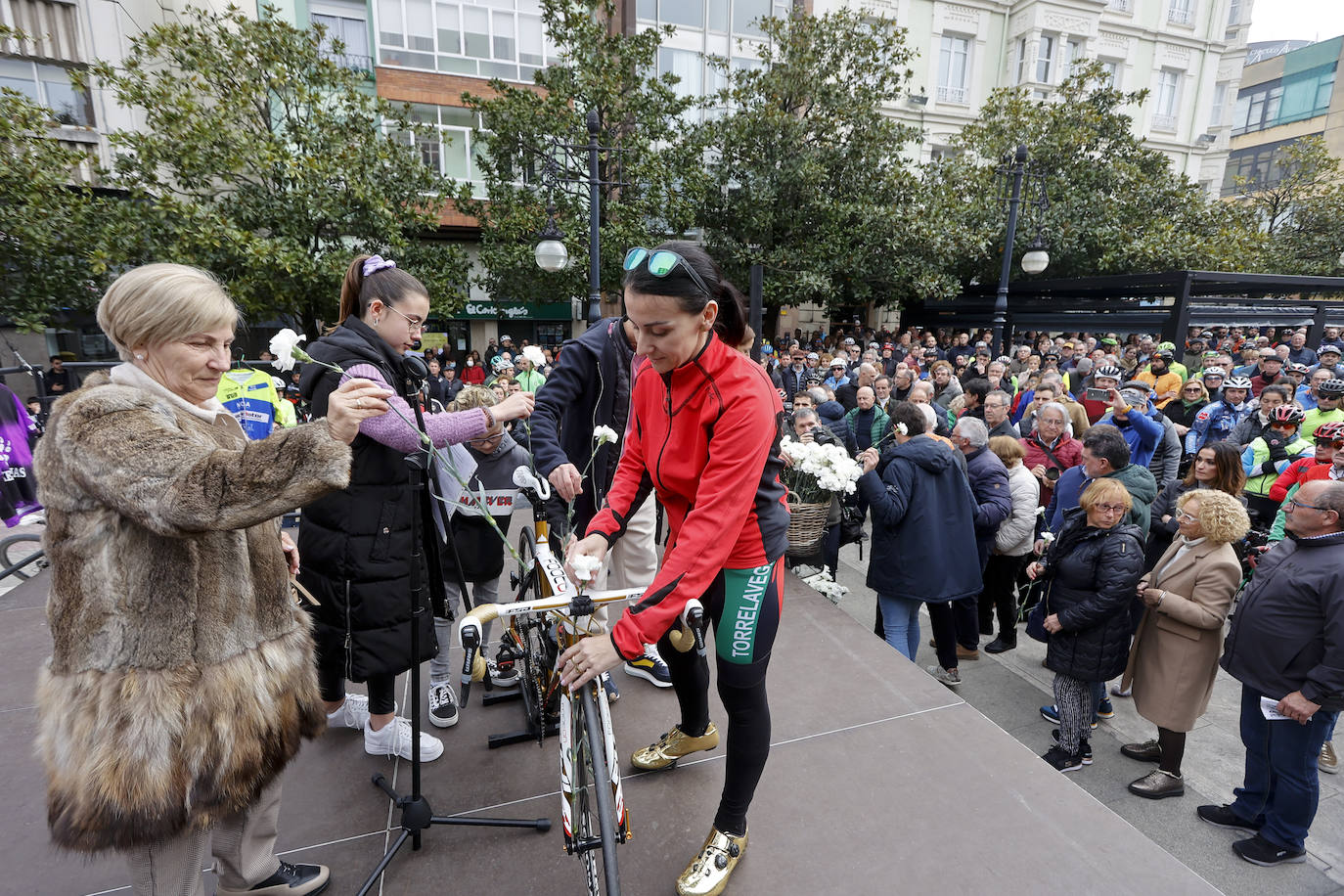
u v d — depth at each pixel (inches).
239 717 50.3
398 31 593.9
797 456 141.8
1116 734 152.9
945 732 93.7
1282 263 822.5
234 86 406.0
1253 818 118.9
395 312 72.0
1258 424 227.5
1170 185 688.4
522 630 95.3
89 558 44.5
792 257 564.1
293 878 65.8
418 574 67.1
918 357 495.5
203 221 384.5
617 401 98.0
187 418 49.5
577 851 60.3
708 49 681.0
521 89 500.7
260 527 55.1
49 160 365.7
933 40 783.1
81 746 44.8
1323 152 839.7
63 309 419.8
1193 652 124.0
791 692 104.0
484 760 87.4
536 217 496.7
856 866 70.5
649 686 106.4
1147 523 159.9
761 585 62.3
